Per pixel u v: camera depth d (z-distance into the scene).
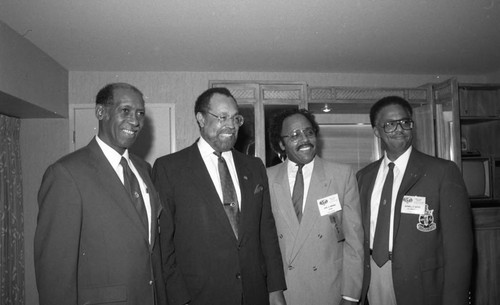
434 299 1.73
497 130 4.20
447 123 3.87
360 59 3.92
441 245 1.79
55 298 1.29
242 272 1.66
